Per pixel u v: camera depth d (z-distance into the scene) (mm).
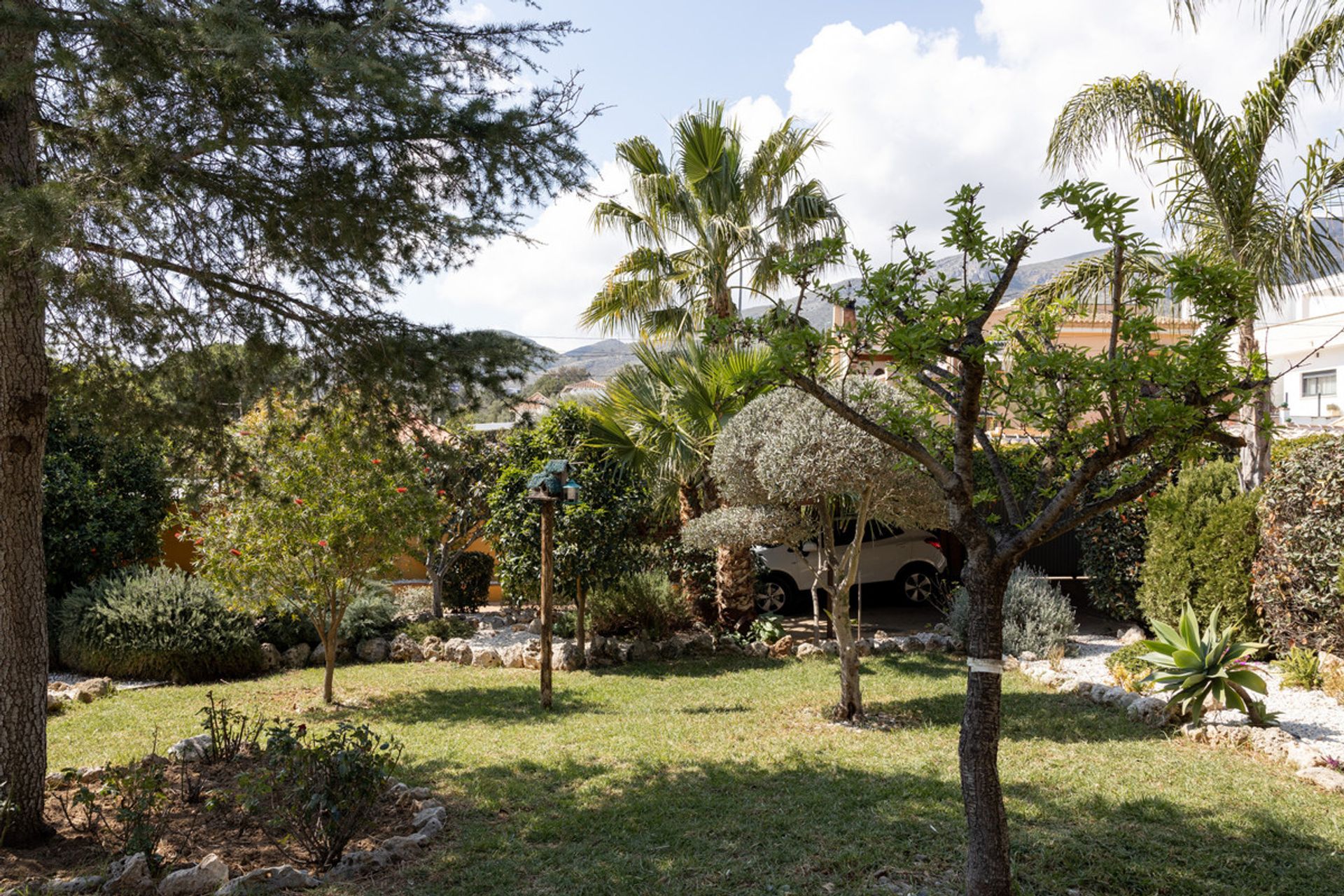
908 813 5227
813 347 3861
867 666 10172
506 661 11023
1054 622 10055
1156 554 9867
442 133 5027
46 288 4402
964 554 14453
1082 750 6508
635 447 11430
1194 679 6910
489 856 4734
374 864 4582
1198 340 3438
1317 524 8211
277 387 5727
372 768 4797
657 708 8406
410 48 5188
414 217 5172
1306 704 7398
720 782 5980
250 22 4027
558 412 11031
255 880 4262
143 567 11578
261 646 10961
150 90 4148
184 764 6184
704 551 12391
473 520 13281
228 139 4477
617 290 14109
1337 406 23875
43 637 5062
